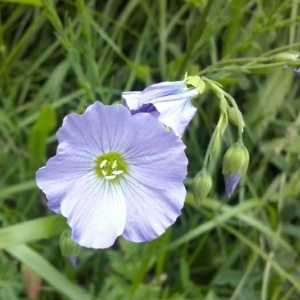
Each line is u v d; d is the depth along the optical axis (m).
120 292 0.10
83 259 0.11
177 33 0.14
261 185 0.13
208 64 0.13
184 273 0.11
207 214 0.11
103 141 0.07
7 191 0.11
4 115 0.12
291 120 0.13
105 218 0.07
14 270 0.11
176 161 0.07
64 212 0.07
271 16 0.10
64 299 0.11
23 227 0.10
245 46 0.10
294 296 0.12
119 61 0.13
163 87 0.07
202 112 0.12
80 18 0.11
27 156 0.12
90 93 0.10
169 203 0.07
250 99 0.13
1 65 0.13
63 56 0.14
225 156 0.07
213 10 0.11
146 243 0.11
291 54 0.09
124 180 0.07
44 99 0.13
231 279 0.11
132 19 0.14
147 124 0.06
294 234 0.12
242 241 0.12
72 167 0.07
